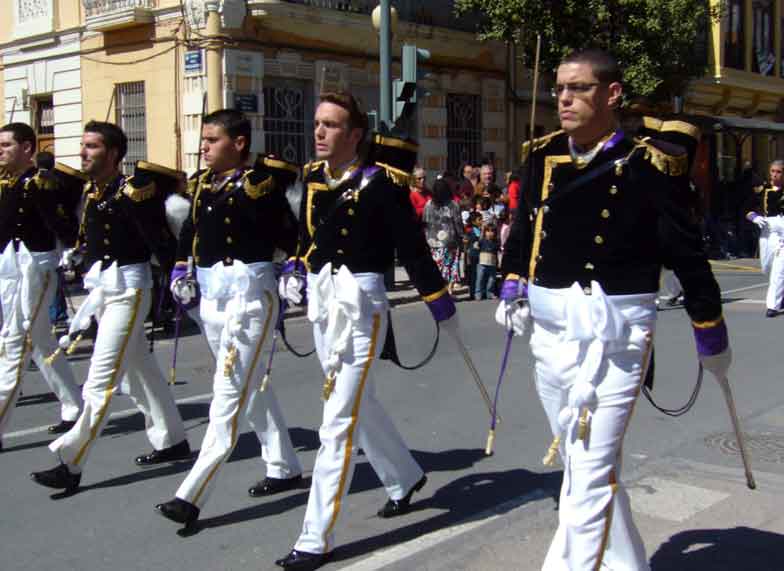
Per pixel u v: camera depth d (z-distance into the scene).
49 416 7.59
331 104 4.46
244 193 4.98
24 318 6.25
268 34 17.09
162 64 17.17
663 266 3.70
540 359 3.74
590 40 18.02
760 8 29.08
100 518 5.16
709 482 5.50
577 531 3.40
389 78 13.45
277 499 5.38
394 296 14.92
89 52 18.45
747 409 7.36
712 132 22.33
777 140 31.45
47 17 19.14
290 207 5.19
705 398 7.75
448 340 11.16
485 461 6.08
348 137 4.48
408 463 5.05
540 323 3.73
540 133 23.12
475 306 14.38
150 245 5.49
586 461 3.41
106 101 18.25
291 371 9.17
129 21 17.02
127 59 17.78
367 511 5.16
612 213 3.49
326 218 4.49
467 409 7.52
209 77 16.42
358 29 18.38
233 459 6.17
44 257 6.40
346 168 4.53
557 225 3.61
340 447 4.35
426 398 7.93
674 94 21.06
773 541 4.55
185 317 12.40
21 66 20.00
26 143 6.31
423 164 20.11
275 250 5.24
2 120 20.66
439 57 20.34
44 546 4.77
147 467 6.04
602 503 3.40
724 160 28.00
